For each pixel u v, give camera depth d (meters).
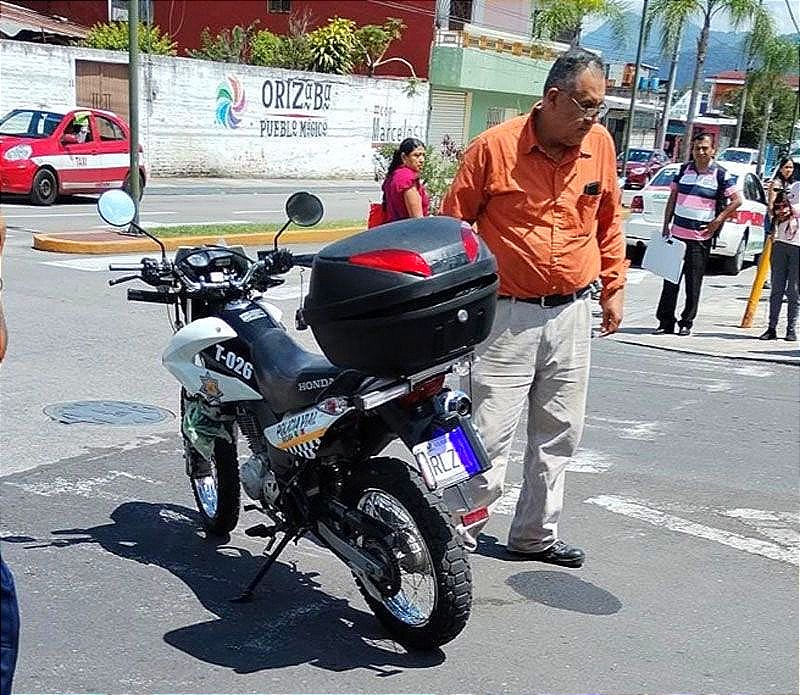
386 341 3.69
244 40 36.22
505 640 4.32
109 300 10.70
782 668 4.22
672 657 4.27
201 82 29.31
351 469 4.19
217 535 5.23
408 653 4.15
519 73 43.47
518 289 4.67
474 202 4.69
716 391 9.05
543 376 4.88
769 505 6.20
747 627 4.59
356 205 25.47
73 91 25.56
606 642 4.36
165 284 4.93
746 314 12.29
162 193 24.27
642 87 59.06
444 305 3.68
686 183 11.32
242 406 4.66
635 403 8.46
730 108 62.72
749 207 17.94
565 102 4.40
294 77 32.44
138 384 7.84
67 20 36.22
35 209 18.66
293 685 3.86
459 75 39.31
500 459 4.77
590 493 6.24
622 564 5.22
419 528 3.88
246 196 25.27
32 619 4.25
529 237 4.61
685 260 11.48
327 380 4.11
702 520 5.89
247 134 31.20
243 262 4.98
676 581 5.05
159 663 3.97
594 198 4.71
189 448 5.30
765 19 36.22
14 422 6.73
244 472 4.67
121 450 6.39
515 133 4.60
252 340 4.59
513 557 5.23
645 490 6.34
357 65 39.12
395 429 3.86
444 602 3.89
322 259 3.85
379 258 3.67
